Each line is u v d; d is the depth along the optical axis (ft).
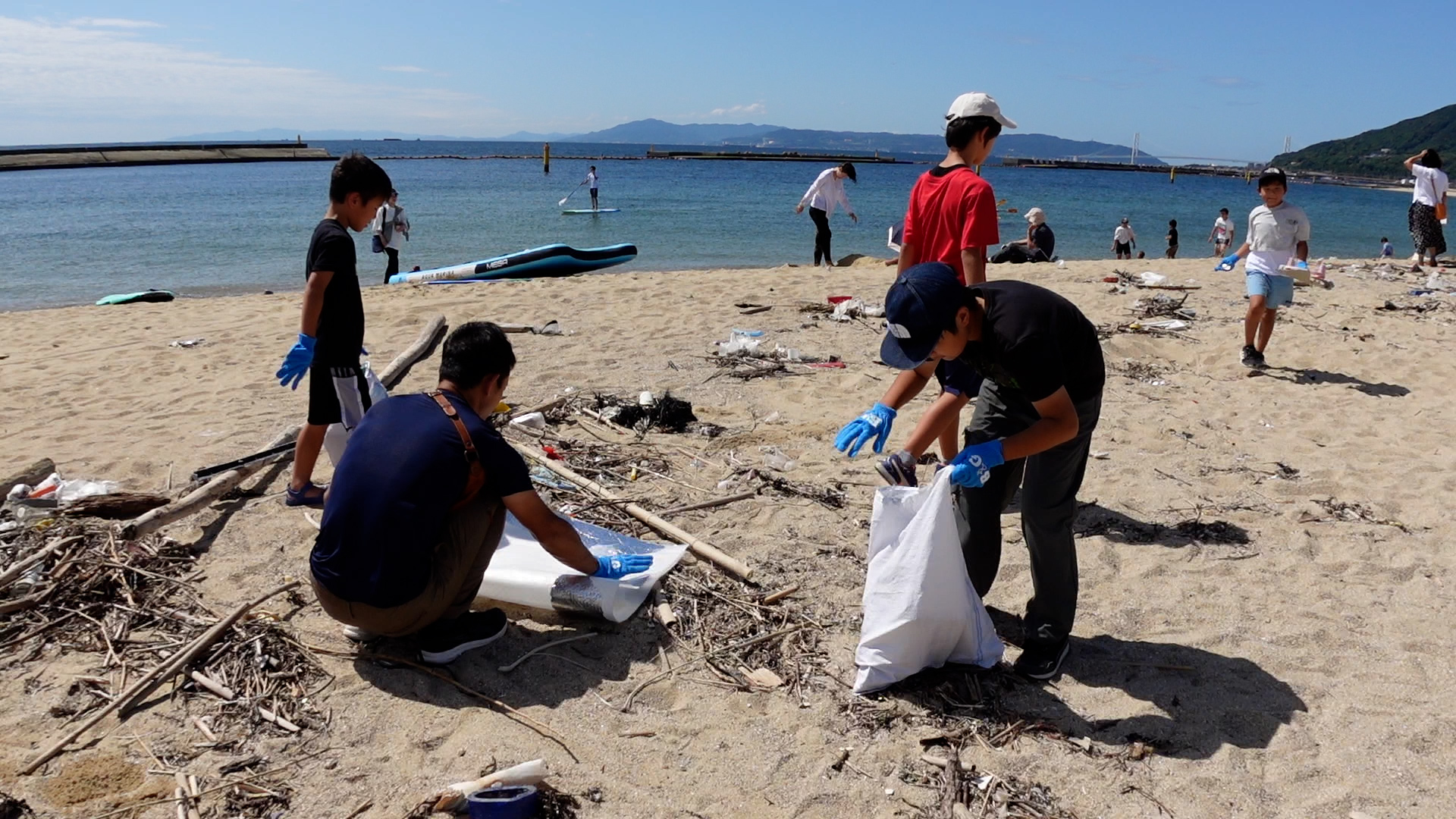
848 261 49.67
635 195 132.77
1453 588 13.82
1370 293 35.94
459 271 47.60
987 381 11.62
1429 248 43.06
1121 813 9.27
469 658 11.50
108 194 131.44
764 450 18.79
